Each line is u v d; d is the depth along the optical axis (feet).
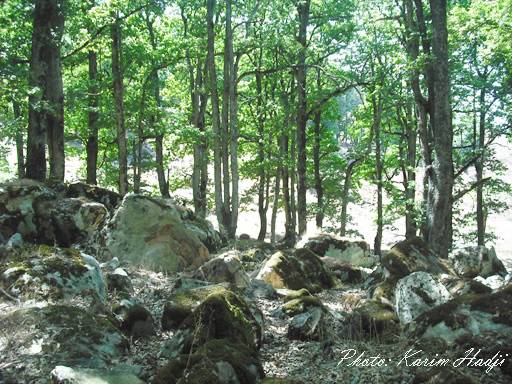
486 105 72.02
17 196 39.50
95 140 80.18
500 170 83.56
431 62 60.95
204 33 81.87
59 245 39.99
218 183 75.41
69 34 63.98
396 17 70.23
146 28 85.61
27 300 22.41
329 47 83.30
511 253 116.47
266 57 93.09
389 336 22.98
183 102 99.81
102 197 50.24
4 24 54.39
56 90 58.08
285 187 95.40
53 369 16.53
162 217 40.22
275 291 32.71
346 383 18.95
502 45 60.34
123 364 18.28
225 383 16.62
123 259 38.09
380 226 82.53
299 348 22.93
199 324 20.10
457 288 28.04
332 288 39.83
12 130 54.65
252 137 90.17
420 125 64.64
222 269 33.35
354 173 103.60
